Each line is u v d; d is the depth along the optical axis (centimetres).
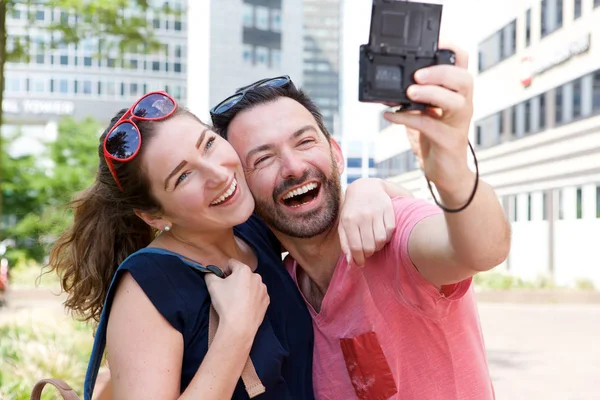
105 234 222
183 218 200
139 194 201
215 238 211
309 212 214
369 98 142
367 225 190
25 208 2583
